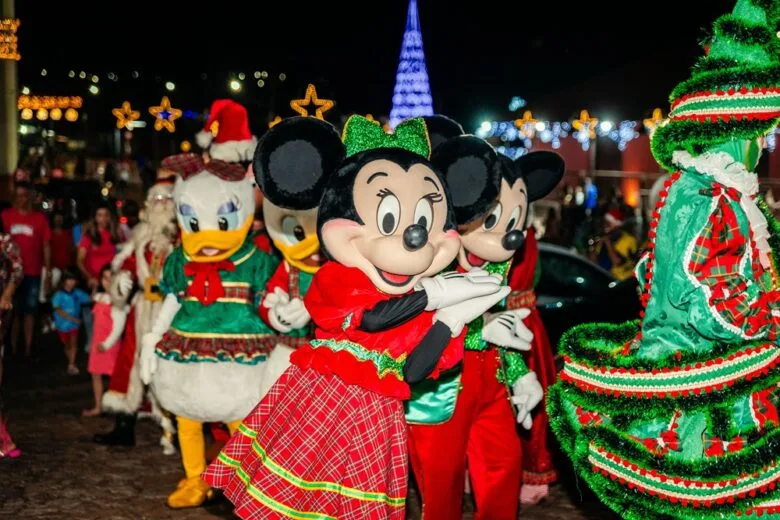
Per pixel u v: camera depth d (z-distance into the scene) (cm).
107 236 1305
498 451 588
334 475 472
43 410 1037
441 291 479
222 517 679
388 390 477
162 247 804
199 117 2494
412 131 511
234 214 656
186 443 695
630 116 1886
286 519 475
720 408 455
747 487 446
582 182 2095
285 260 648
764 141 486
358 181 480
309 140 486
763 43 468
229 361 653
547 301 998
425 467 561
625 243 1605
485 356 582
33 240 1400
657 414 462
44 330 1658
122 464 815
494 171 511
